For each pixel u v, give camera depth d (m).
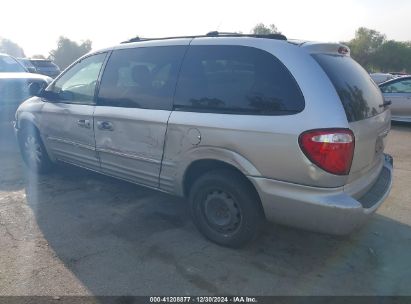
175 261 3.07
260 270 2.97
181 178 3.34
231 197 3.10
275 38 2.98
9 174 5.17
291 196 2.74
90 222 3.74
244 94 2.92
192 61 3.28
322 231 2.75
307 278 2.89
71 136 4.32
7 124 7.26
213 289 2.73
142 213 3.96
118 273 2.90
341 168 2.59
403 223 3.84
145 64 3.59
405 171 5.61
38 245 3.28
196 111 3.14
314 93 2.63
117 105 3.74
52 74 21.64
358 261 3.13
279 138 2.68
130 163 3.74
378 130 3.07
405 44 55.31
